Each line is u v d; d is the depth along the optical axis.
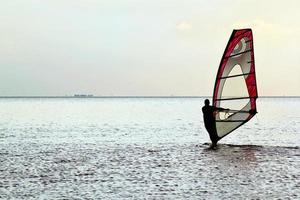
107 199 15.74
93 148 31.06
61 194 16.52
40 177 19.84
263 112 104.25
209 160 24.59
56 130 48.78
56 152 28.80
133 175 20.23
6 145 33.16
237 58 30.05
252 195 16.12
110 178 19.53
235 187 17.50
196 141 35.81
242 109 30.27
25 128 52.09
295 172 20.64
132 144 33.66
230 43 30.11
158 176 19.92
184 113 103.38
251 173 20.48
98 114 97.19
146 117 82.12
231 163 23.42
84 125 57.94
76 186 17.91
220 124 31.14
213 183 18.31
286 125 55.62
